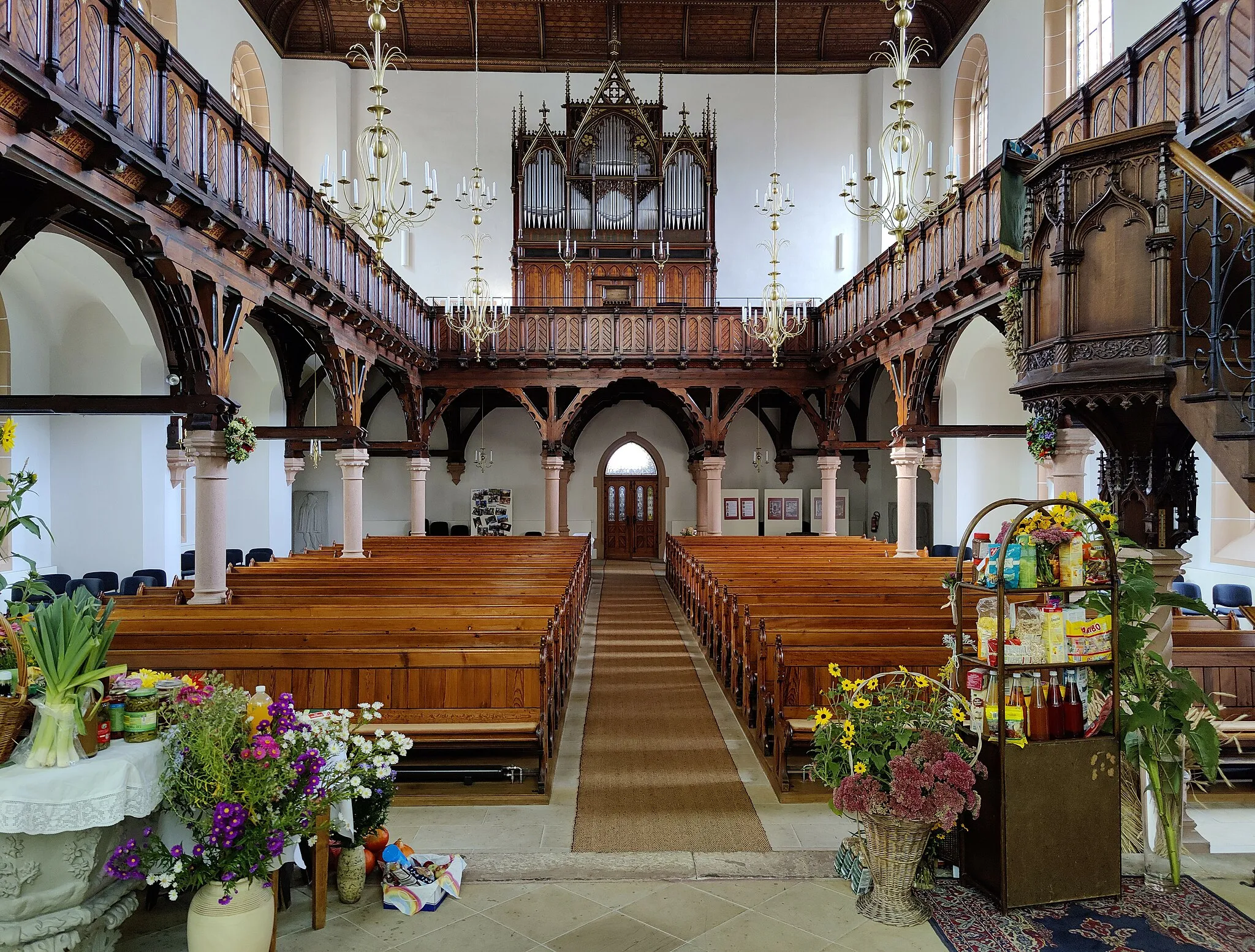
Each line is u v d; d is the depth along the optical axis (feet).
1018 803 14.49
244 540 61.00
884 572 37.68
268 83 64.28
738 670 28.89
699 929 14.29
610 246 70.03
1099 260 15.61
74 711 11.93
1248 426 13.34
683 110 69.77
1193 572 43.50
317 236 37.78
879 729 14.78
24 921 11.54
